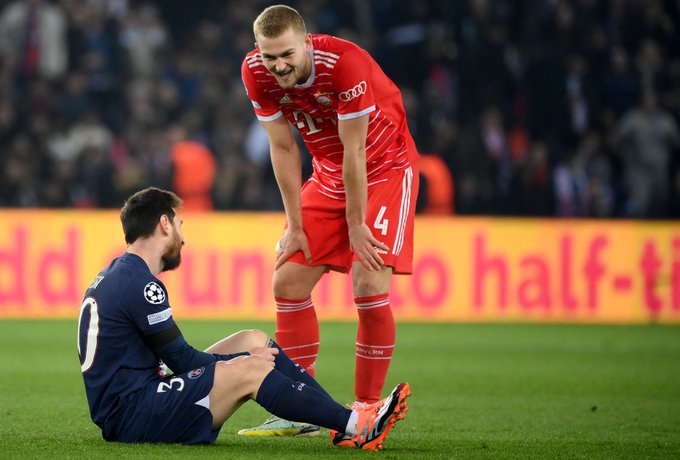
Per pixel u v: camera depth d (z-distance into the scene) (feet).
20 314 142.72
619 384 87.92
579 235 150.71
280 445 52.49
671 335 134.62
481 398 78.33
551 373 95.45
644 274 151.23
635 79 179.73
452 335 130.93
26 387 79.87
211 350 52.90
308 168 160.76
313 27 181.16
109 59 176.86
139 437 49.88
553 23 184.24
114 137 171.53
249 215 146.30
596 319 150.71
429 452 51.47
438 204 160.04
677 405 75.20
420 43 179.93
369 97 56.70
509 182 169.58
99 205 162.61
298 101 57.98
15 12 174.19
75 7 177.17
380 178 60.59
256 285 145.89
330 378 89.66
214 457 46.57
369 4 183.83
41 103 168.86
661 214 171.53
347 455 49.14
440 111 172.96
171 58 179.11
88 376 50.16
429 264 148.97
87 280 144.36
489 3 185.37
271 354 52.37
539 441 57.31
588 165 173.06
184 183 157.89
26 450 48.98
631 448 55.06
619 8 185.98
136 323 49.62
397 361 104.01
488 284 149.48
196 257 144.97
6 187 161.99
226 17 184.34
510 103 177.99
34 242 143.64
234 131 169.68
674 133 171.63
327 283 147.02
